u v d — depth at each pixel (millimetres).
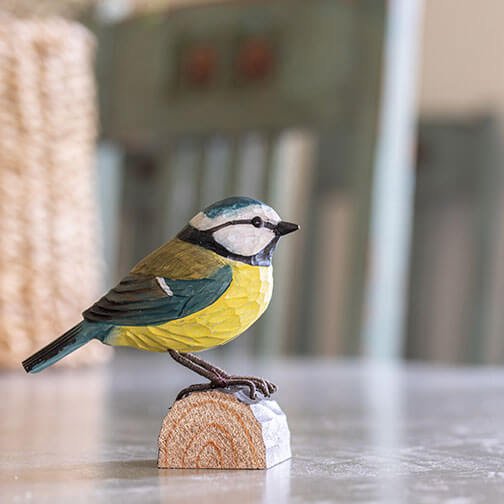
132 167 1730
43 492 561
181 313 630
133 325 635
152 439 717
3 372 1155
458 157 2111
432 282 2150
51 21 1182
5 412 837
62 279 1167
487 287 2049
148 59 1623
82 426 773
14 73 1117
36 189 1137
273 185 1521
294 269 1722
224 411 622
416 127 2113
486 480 591
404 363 1534
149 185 1719
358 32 1484
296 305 1778
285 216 1543
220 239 637
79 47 1197
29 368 640
